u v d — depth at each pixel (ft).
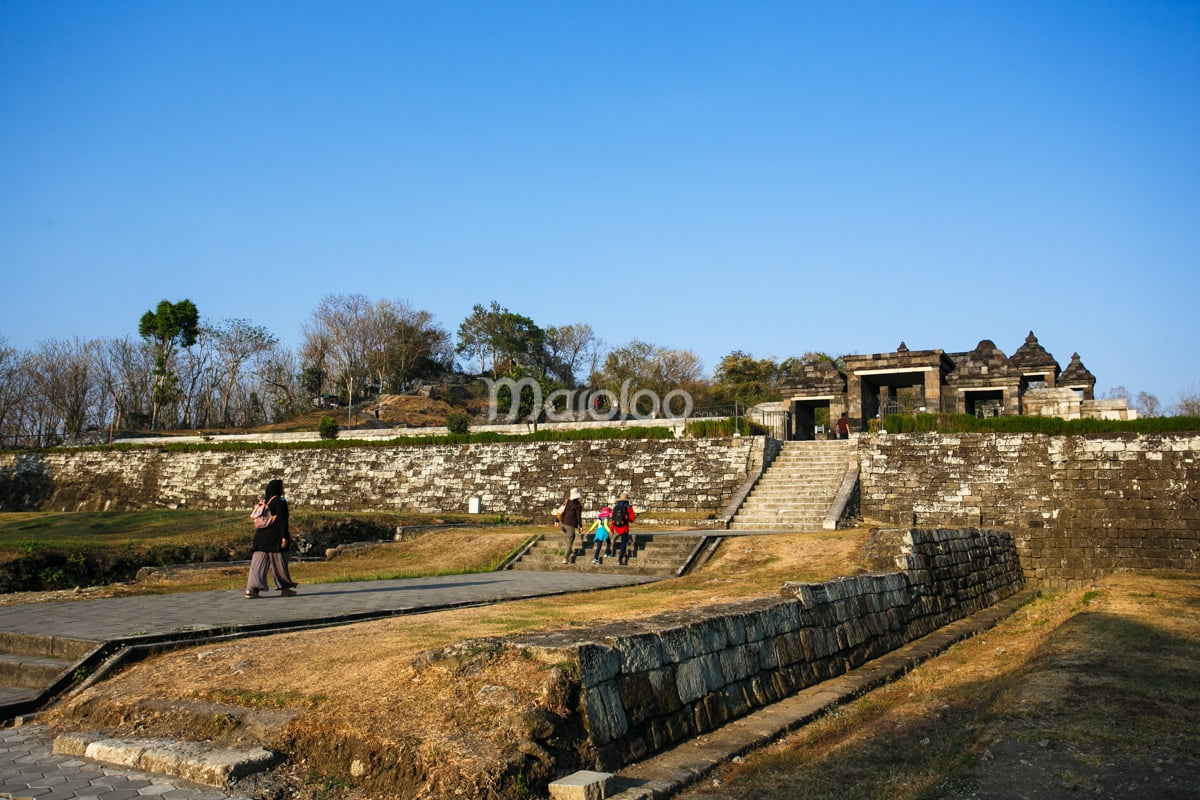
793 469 93.25
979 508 82.12
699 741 24.44
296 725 21.34
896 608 44.75
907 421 89.40
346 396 238.89
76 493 137.39
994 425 85.30
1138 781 18.34
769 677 30.19
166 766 20.45
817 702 29.73
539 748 19.43
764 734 25.29
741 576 54.44
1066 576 77.30
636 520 90.68
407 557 71.56
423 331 268.82
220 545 69.51
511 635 23.95
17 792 19.01
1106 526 76.79
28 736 23.90
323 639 30.07
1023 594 72.64
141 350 229.25
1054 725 22.81
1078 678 27.86
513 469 107.45
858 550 56.59
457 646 22.94
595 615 35.86
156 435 178.50
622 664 23.11
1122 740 21.16
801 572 53.52
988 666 37.60
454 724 19.98
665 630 25.34
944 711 29.12
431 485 111.65
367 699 21.97
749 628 29.84
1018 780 18.76
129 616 36.55
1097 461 78.69
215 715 22.66
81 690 26.96
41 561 58.29
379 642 28.78
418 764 18.74
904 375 129.08
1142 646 33.24
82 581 59.41
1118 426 79.36
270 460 124.57
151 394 225.35
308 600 42.98
